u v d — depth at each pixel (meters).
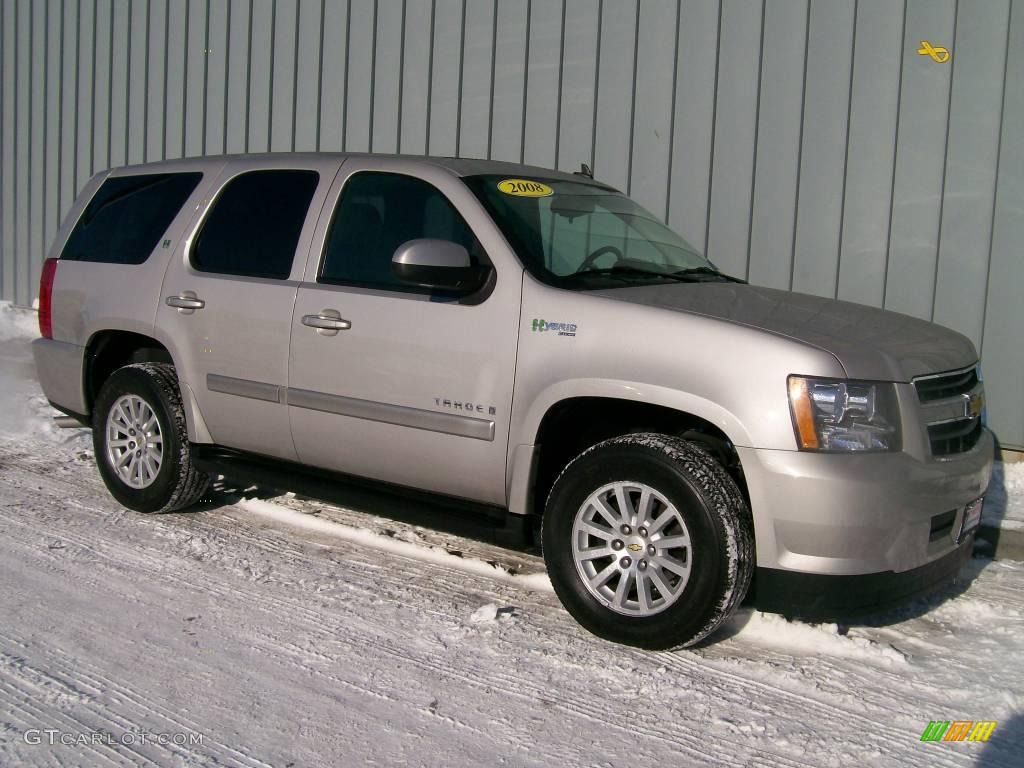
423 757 3.40
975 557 5.68
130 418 5.92
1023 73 6.80
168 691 3.80
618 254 5.00
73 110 12.44
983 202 6.99
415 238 4.85
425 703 3.77
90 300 6.06
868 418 3.91
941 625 4.67
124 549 5.33
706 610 3.96
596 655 4.20
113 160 12.01
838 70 7.39
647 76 8.16
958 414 4.37
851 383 3.90
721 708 3.80
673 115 8.06
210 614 4.52
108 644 4.18
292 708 3.70
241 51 10.66
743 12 7.71
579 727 3.63
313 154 5.46
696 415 4.03
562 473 4.35
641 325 4.16
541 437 4.42
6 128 13.28
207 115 11.03
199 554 5.29
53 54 12.62
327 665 4.06
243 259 5.44
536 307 4.40
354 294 4.90
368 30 9.69
